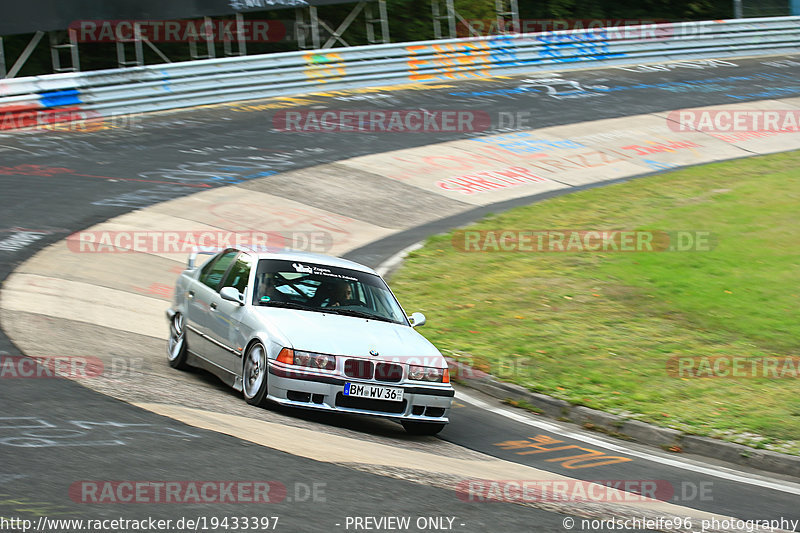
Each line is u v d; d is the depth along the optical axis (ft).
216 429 52.90
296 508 40.70
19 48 266.16
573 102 229.04
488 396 81.87
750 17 325.83
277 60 221.87
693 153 194.59
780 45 300.61
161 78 204.03
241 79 215.92
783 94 244.83
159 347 82.64
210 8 217.77
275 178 158.10
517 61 258.78
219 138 182.60
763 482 62.28
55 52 229.66
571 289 110.83
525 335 94.89
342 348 61.87
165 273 109.81
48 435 48.03
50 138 175.73
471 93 234.17
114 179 150.20
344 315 68.18
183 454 46.98
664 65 275.80
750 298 106.52
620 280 113.80
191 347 73.26
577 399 77.51
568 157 187.21
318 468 47.65
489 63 254.47
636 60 277.44
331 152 177.68
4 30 192.54
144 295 100.48
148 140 178.19
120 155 165.99
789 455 65.67
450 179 168.25
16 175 147.13
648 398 78.02
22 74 263.08
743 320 99.86
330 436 57.41
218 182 153.07
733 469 65.41
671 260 121.08
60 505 37.96
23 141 172.04
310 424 60.64
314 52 228.22
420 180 166.09
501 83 246.27
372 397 61.57
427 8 339.36
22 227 119.65
